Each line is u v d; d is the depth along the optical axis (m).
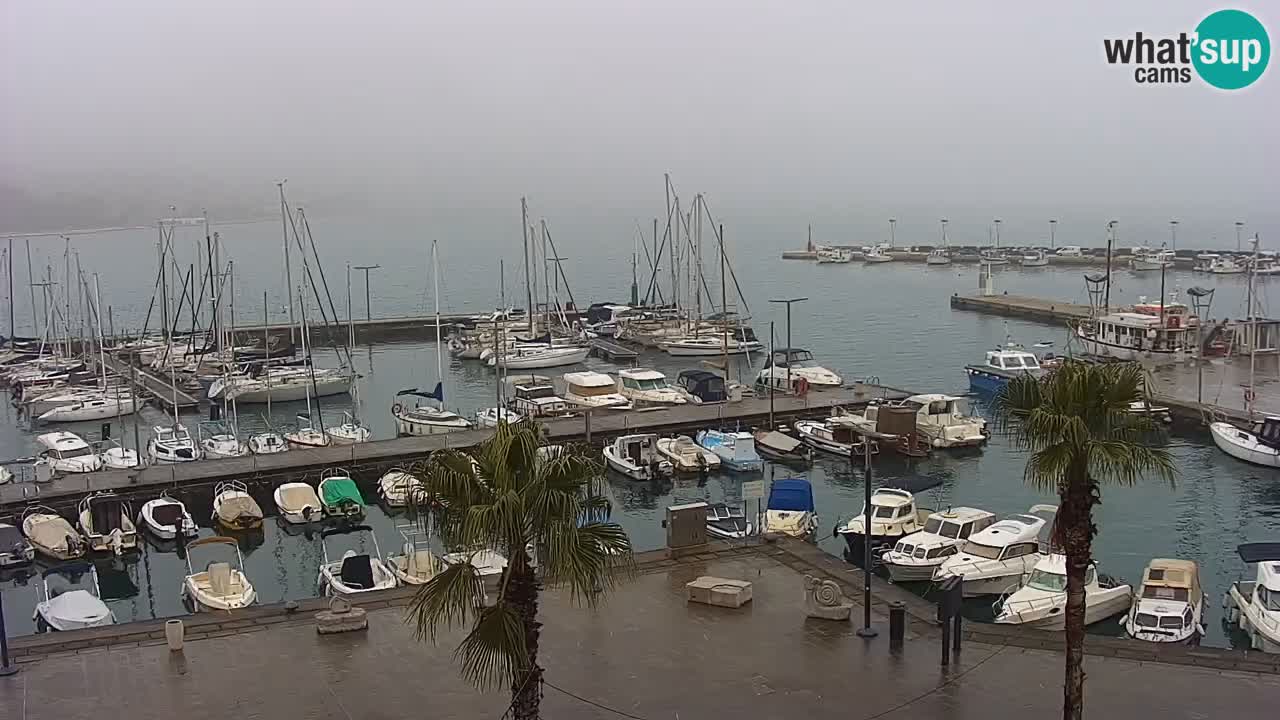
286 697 25.34
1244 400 71.88
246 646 28.47
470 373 103.81
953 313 140.62
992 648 27.42
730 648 27.67
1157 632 33.81
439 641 28.62
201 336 119.38
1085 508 20.95
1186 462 62.12
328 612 29.75
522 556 17.41
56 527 50.69
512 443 17.48
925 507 54.62
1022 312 134.50
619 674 26.20
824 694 24.86
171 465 62.47
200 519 57.88
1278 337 92.38
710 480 61.81
